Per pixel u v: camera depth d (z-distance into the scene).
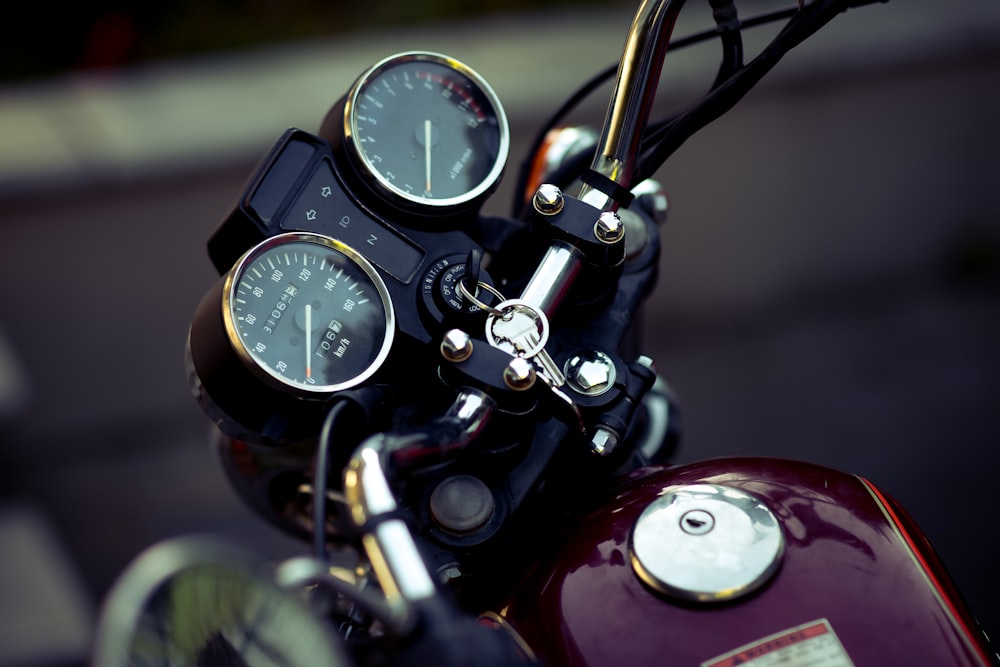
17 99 3.88
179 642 0.56
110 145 3.48
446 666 0.61
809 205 4.12
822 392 3.73
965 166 4.23
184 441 3.62
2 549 3.05
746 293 4.18
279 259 0.92
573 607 0.82
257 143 3.54
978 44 4.01
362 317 0.92
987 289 4.24
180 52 4.44
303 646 0.55
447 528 0.85
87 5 4.51
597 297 0.97
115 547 3.16
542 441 0.91
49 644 2.66
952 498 3.13
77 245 3.49
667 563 0.81
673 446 1.21
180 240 3.60
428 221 0.98
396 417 0.90
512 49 4.13
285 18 4.65
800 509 0.85
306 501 1.15
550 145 1.18
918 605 0.79
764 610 0.78
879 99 4.04
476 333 0.93
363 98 1.01
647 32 0.97
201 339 0.91
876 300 4.22
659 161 1.02
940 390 3.69
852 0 0.97
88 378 3.66
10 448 3.59
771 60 0.99
